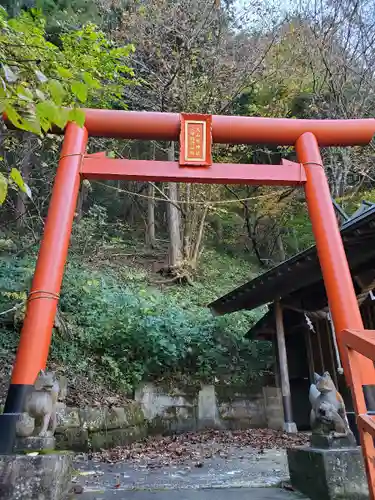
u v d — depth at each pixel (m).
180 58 11.30
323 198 5.19
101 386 7.30
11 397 3.61
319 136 5.62
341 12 12.54
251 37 13.28
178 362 8.83
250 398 9.00
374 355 2.12
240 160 15.20
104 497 3.46
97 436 6.18
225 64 12.27
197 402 8.47
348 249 5.42
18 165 8.88
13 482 2.99
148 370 8.29
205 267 14.33
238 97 13.44
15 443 3.33
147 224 16.58
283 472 4.54
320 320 8.17
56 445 5.51
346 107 11.98
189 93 11.69
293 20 12.99
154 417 7.87
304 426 8.66
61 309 8.35
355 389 2.31
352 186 12.20
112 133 5.38
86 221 12.39
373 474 2.09
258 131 5.54
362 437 2.19
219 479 4.23
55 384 3.57
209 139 5.44
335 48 12.70
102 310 8.64
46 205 10.71
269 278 7.02
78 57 6.50
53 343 7.39
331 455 3.14
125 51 7.01
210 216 16.33
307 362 8.92
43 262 4.33
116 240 13.78
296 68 13.18
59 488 3.14
